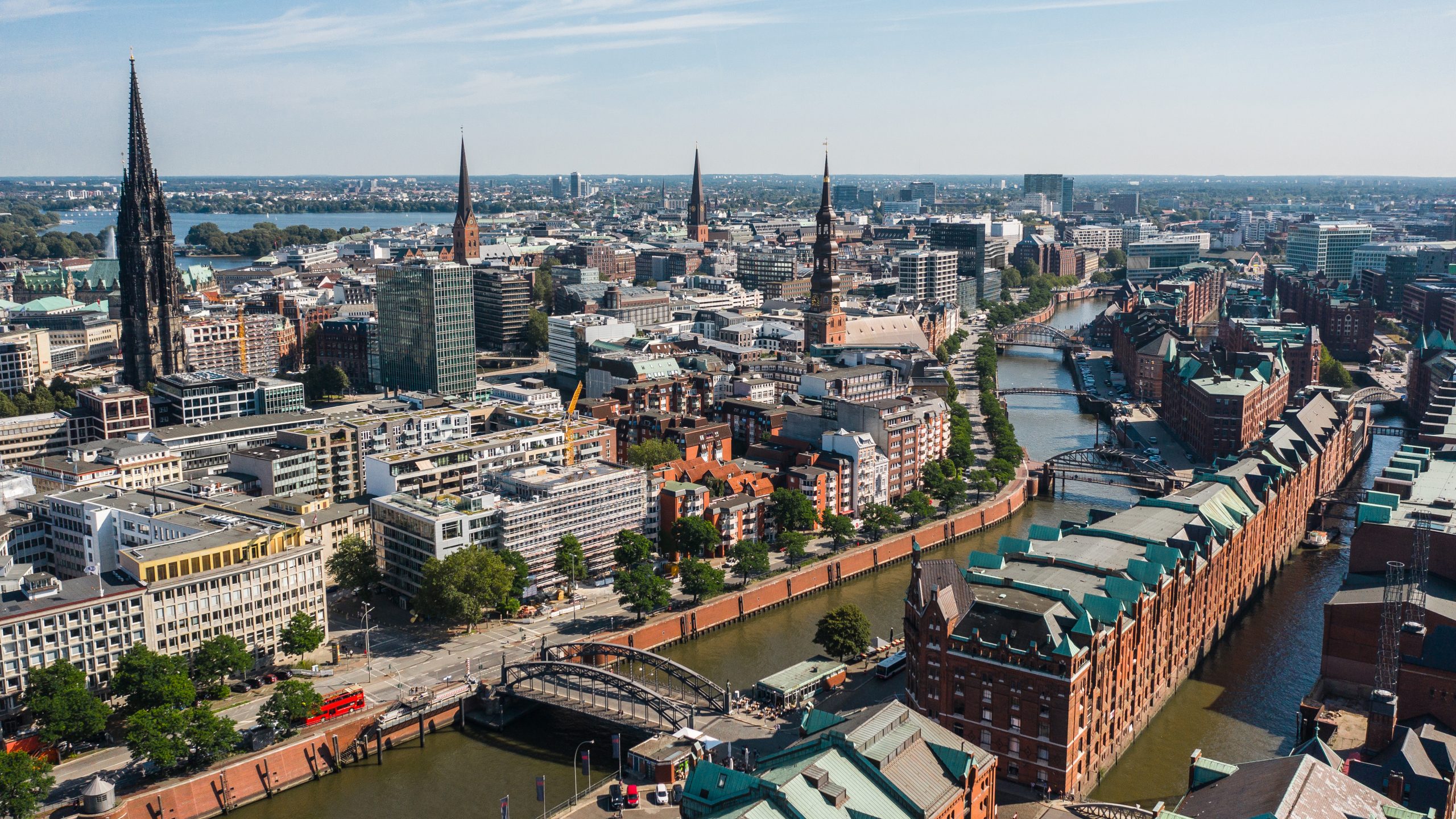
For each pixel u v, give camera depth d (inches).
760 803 7514.8
